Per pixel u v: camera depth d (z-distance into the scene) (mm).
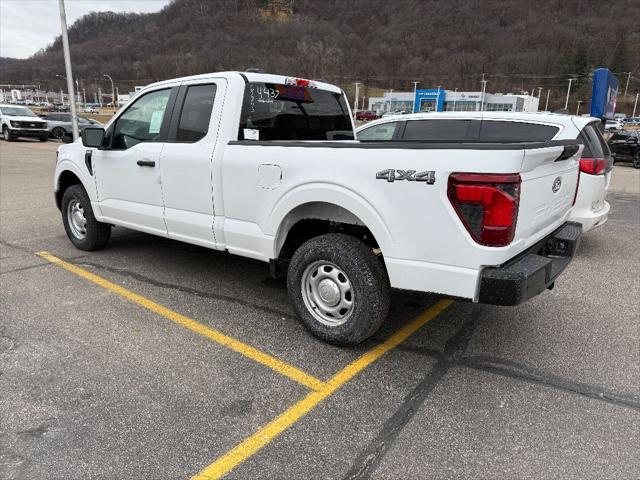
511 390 3041
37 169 13969
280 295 4496
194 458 2416
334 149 3242
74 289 4535
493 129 6125
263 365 3279
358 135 7262
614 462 2430
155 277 4902
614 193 11586
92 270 5066
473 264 2820
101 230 5531
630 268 5512
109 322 3863
